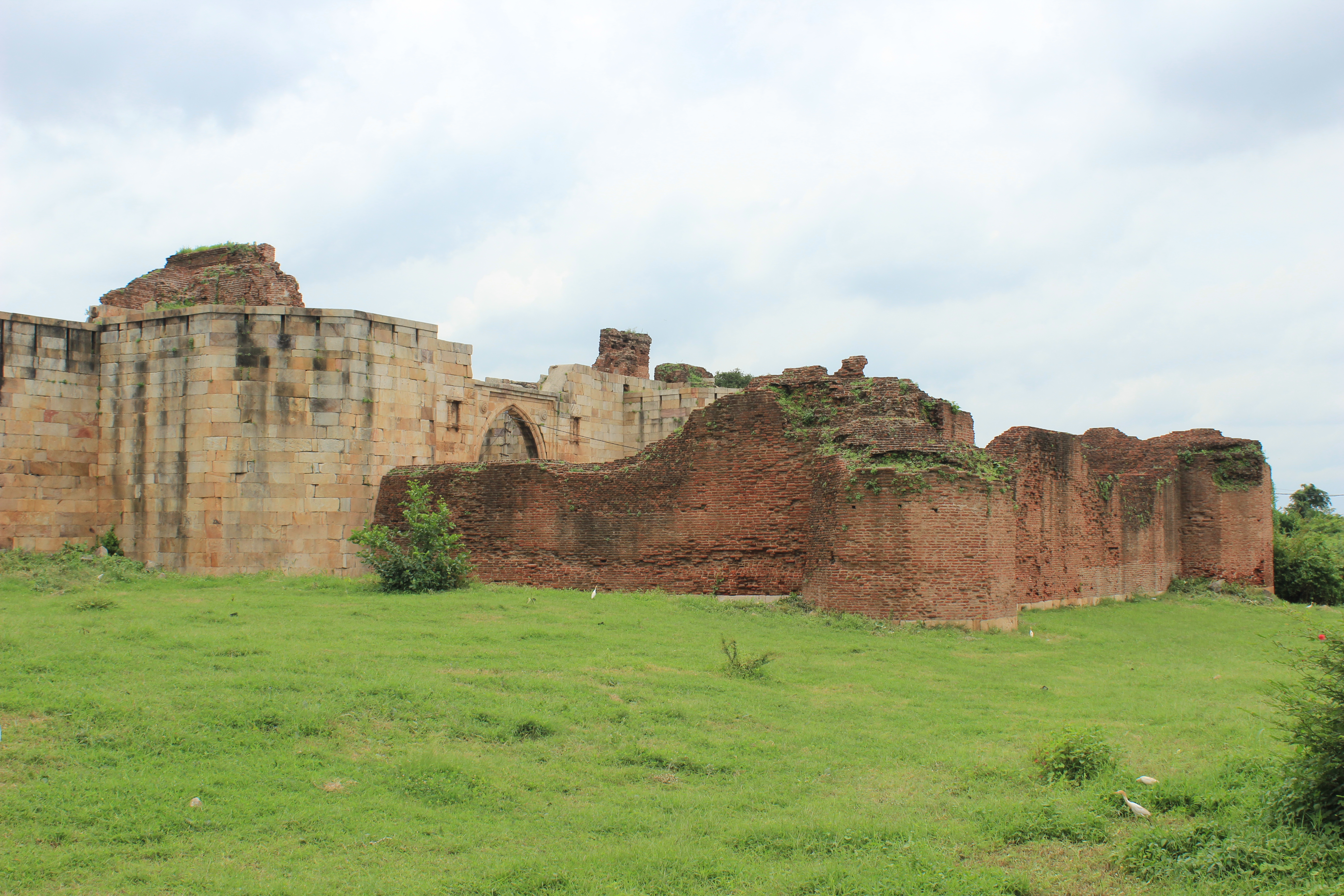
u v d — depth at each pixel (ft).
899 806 27.61
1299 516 171.32
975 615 59.41
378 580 70.18
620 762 31.19
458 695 36.09
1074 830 25.08
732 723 35.50
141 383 81.30
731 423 68.08
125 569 75.00
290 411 78.69
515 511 73.41
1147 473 102.83
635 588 69.21
